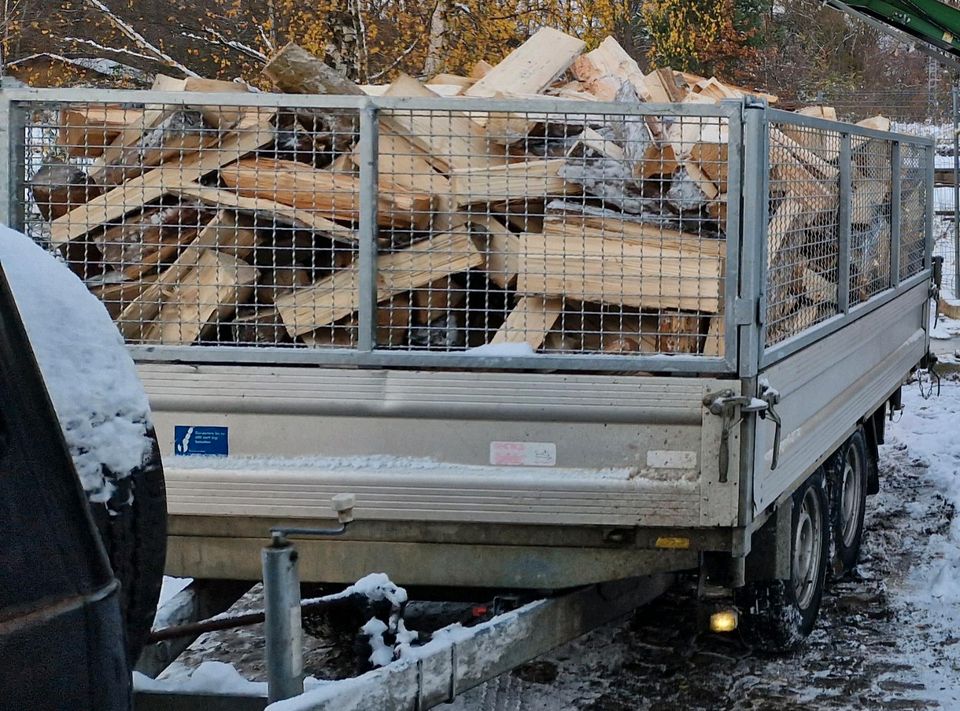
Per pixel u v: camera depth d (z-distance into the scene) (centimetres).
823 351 652
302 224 535
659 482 504
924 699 611
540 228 543
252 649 678
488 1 1853
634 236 528
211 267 540
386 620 464
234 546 521
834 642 690
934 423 1331
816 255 647
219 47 2142
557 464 506
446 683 450
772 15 4225
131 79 2231
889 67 4238
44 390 248
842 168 693
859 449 817
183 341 540
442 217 536
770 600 632
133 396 316
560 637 512
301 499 511
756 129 507
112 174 553
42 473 244
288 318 536
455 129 542
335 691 399
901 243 938
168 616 499
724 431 500
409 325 534
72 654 245
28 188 547
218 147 550
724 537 510
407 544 514
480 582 514
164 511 320
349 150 553
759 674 640
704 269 517
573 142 551
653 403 503
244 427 517
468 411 505
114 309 552
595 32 1923
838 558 770
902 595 777
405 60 1895
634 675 639
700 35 2878
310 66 591
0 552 234
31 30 2338
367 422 511
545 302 533
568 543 512
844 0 1401
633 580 561
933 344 1695
